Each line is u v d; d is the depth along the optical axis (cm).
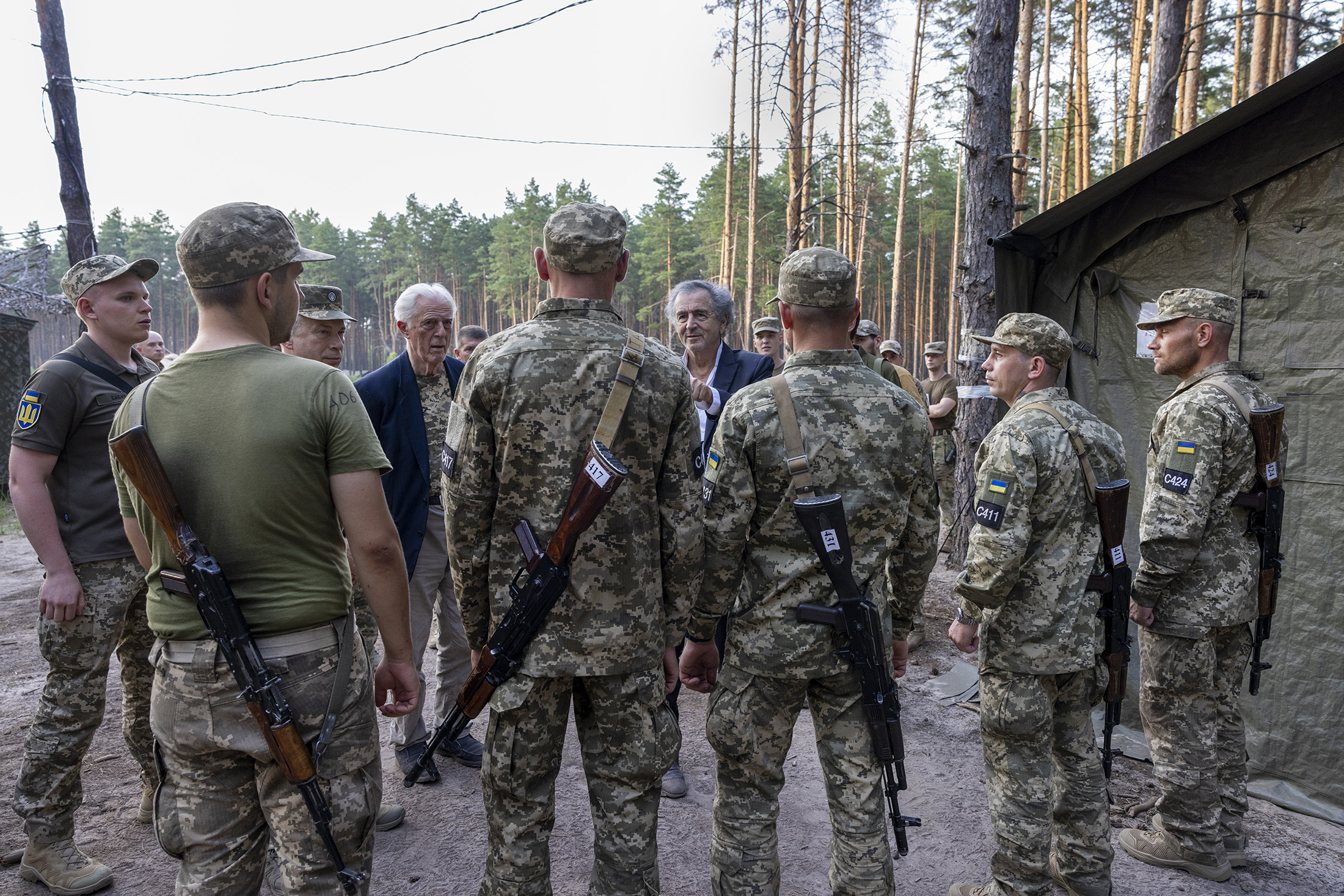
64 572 237
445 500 187
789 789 326
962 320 628
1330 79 297
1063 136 2381
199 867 156
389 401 311
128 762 336
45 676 433
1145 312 374
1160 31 789
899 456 207
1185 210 351
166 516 149
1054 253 407
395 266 7925
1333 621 314
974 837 292
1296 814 314
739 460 203
